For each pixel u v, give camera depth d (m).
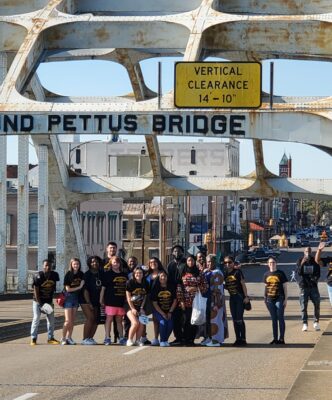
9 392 12.99
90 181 48.16
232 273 20.30
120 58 40.34
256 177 46.81
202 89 23.56
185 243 100.88
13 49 33.91
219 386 13.60
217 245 110.88
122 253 40.47
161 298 19.92
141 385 13.70
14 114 26.33
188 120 25.53
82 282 20.52
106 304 20.39
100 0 36.44
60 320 28.16
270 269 20.78
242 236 133.62
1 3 35.94
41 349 19.30
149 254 95.94
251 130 25.66
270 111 25.66
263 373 15.09
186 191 47.28
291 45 32.16
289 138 25.95
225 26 31.89
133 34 32.53
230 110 25.52
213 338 20.02
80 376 14.69
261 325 27.44
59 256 48.03
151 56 40.44
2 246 41.66
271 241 172.75
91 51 40.22
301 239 185.75
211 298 19.91
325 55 32.19
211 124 25.48
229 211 131.25
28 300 41.28
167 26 32.31
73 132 26.12
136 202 98.38
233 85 23.48
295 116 25.97
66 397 12.56
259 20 31.81
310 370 14.70
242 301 20.25
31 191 72.38
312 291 24.45
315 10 35.69
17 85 28.59
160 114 25.62
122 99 42.88
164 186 47.38
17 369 15.62
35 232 71.81
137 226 96.12
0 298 41.03
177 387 13.49
